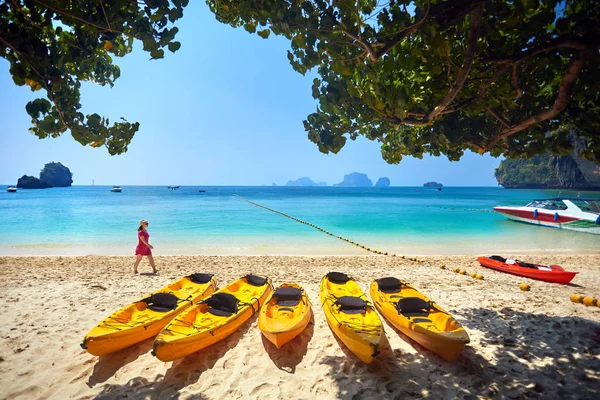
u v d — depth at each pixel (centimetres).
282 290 766
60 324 699
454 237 2061
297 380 514
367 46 376
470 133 631
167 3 347
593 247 1803
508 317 752
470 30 374
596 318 748
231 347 619
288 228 2336
